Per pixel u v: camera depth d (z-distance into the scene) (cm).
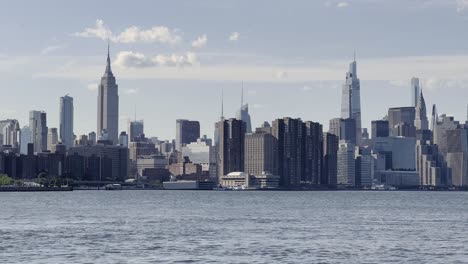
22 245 17388
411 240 18638
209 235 19938
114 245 17438
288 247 16975
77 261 14700
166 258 15125
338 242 18075
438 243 17925
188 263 14425
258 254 15700
